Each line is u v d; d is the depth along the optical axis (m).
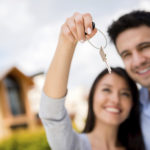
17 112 15.88
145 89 2.25
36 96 16.53
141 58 2.07
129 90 2.16
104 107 2.10
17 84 16.25
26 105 16.03
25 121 15.23
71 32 1.46
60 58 1.55
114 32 2.18
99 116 2.11
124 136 2.22
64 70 1.58
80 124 8.59
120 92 2.13
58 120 1.73
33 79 16.52
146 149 2.24
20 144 7.79
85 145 1.97
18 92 16.22
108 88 2.12
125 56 2.17
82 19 1.40
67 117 1.79
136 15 2.10
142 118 2.23
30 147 7.76
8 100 15.52
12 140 7.76
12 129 14.97
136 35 2.09
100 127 2.13
